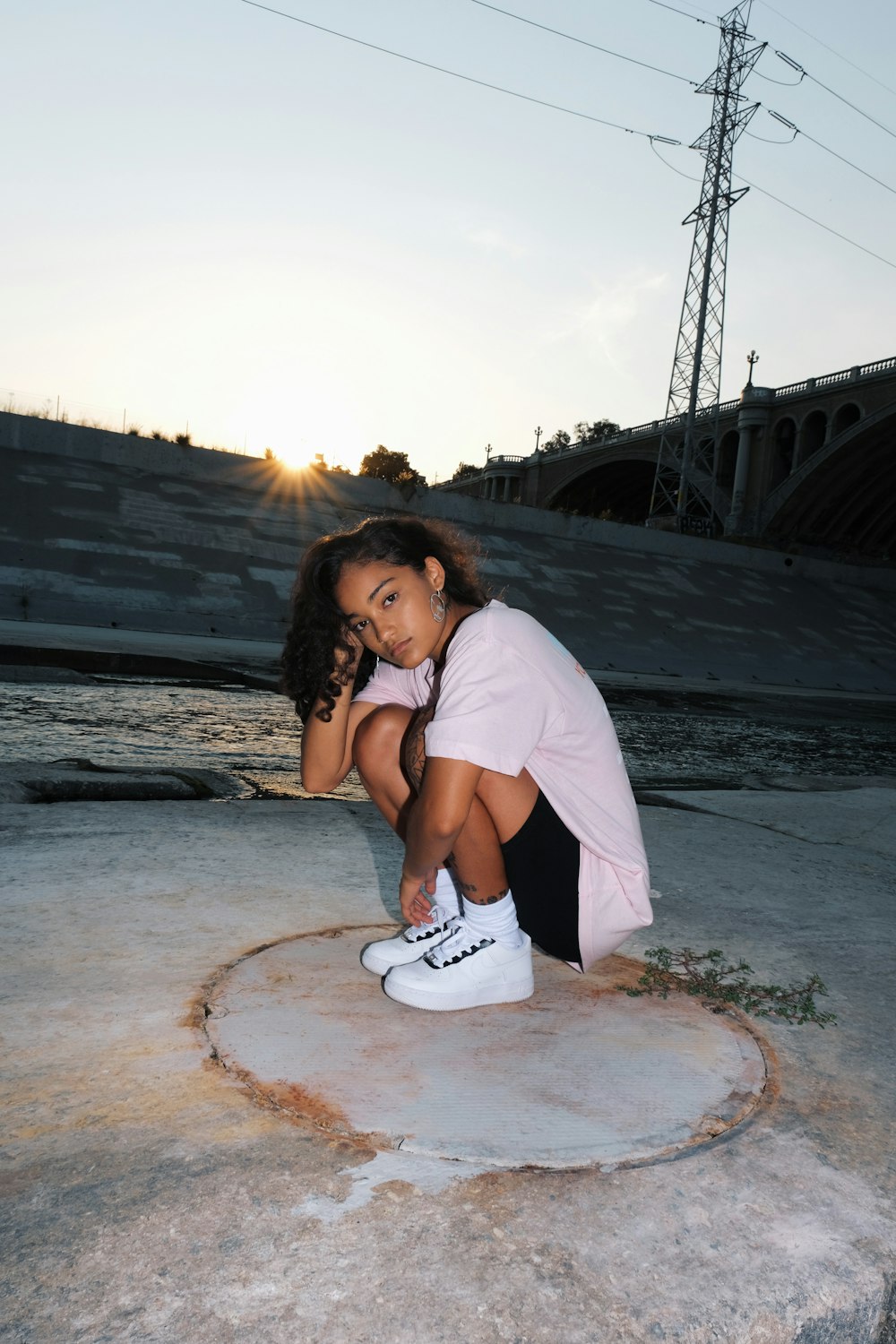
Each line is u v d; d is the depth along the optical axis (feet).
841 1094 4.98
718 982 6.36
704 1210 3.84
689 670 71.26
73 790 11.96
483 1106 4.47
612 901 5.40
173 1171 3.79
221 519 78.13
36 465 77.56
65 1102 4.26
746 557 113.29
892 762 26.13
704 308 158.61
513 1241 3.54
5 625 45.47
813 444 184.44
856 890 9.30
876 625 102.83
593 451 248.11
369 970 5.98
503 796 5.26
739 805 14.07
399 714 5.95
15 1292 3.08
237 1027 5.08
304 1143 4.06
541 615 76.02
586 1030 5.41
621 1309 3.24
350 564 4.98
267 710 24.98
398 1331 3.05
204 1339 2.95
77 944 6.11
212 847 8.77
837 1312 3.42
